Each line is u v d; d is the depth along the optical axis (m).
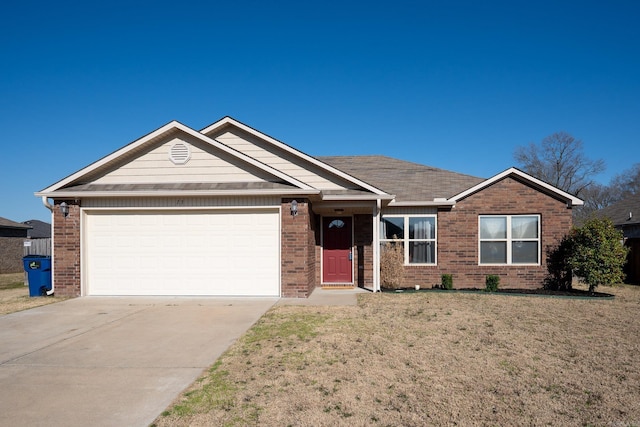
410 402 4.77
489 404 4.72
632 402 4.79
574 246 12.98
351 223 14.49
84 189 11.84
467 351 6.63
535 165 44.09
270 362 6.10
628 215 22.62
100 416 4.40
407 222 14.46
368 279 14.20
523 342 7.15
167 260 11.92
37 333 7.91
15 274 25.84
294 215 11.67
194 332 7.88
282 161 13.48
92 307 10.38
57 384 5.31
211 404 4.69
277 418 4.36
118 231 12.02
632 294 13.08
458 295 12.28
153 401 4.78
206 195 11.58
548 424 4.28
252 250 11.85
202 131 13.61
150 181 12.22
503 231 14.21
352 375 5.58
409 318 8.99
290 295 11.65
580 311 9.87
